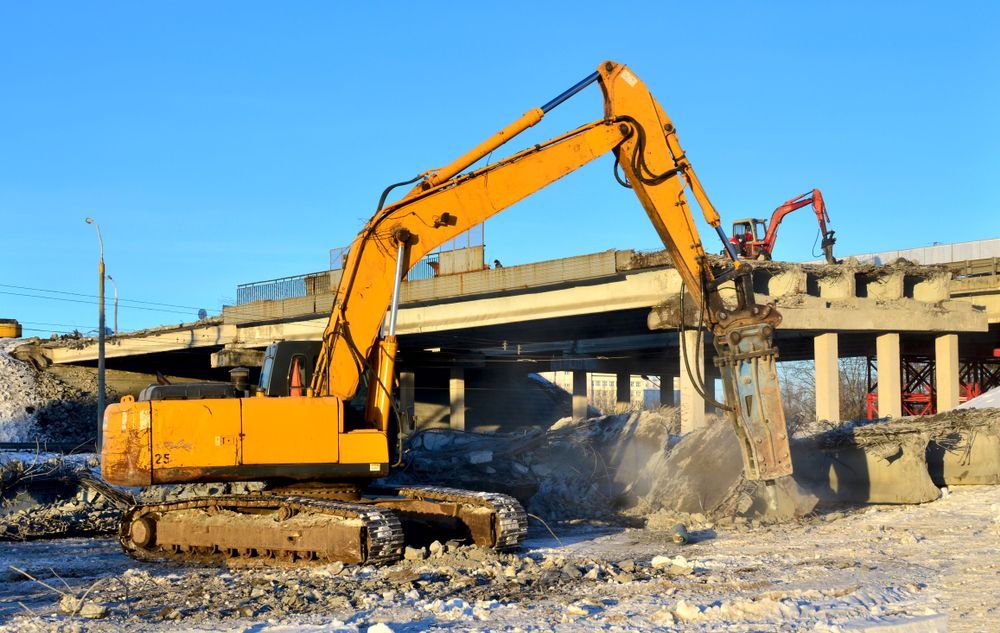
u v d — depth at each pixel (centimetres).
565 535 1847
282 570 1373
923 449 2109
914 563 1323
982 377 5428
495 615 1009
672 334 4578
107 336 5662
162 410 1437
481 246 4009
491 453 2612
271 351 1559
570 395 6775
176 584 1261
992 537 1568
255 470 1450
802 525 1845
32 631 977
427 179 1530
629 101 1545
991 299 3994
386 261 1523
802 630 889
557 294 3716
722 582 1198
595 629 920
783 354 5422
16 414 5503
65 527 1986
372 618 1005
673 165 1534
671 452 2250
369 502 1578
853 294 3684
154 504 1541
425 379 6084
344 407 1506
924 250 5284
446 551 1458
